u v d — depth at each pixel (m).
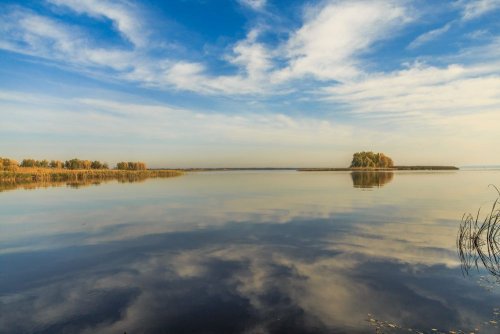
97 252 12.97
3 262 11.81
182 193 36.59
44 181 63.41
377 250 12.78
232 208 24.25
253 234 15.73
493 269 10.49
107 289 9.27
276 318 7.48
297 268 10.82
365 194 33.41
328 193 35.03
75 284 9.69
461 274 10.08
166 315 7.70
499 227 13.91
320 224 17.88
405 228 16.69
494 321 7.18
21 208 24.91
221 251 12.92
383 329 6.95
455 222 18.08
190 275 10.29
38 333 7.04
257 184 53.03
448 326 7.02
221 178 80.19
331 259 11.73
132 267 11.13
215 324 7.28
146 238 15.16
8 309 8.15
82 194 35.66
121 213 22.33
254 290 9.05
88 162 109.81
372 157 162.25
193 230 16.77
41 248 13.59
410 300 8.30
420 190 37.56
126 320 7.51
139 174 97.19
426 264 11.05
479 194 32.53
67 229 17.23
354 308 7.90
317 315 7.60
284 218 19.81
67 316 7.75
